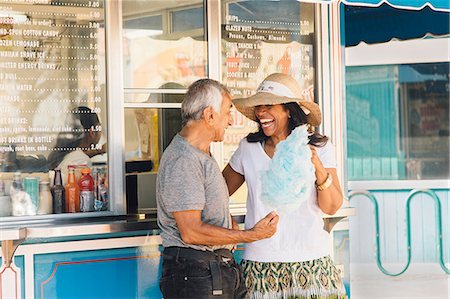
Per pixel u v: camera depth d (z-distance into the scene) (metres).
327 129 5.45
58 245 4.54
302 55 5.40
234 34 5.16
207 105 3.87
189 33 5.04
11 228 4.30
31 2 4.60
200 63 5.07
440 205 7.52
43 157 4.63
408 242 7.50
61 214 4.61
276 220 3.85
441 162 7.61
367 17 6.98
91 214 4.68
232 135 5.17
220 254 3.94
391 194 7.52
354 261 7.53
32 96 4.61
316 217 4.14
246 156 4.23
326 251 4.18
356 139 7.54
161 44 4.96
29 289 4.47
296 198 3.81
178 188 3.77
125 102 4.86
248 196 4.24
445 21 6.91
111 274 4.69
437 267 7.53
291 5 5.34
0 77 4.54
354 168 7.54
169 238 3.91
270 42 5.28
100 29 4.77
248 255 4.15
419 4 4.42
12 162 4.56
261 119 4.13
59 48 4.67
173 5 4.98
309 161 3.82
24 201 4.55
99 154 4.75
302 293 4.06
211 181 3.87
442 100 7.61
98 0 4.76
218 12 5.09
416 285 7.29
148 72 4.93
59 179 4.65
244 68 5.20
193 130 3.91
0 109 4.54
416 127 7.59
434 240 7.53
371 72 7.55
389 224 7.51
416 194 7.52
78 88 4.71
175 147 3.86
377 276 7.52
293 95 4.12
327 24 5.45
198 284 3.81
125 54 4.86
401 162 7.58
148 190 4.99
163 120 5.01
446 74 7.59
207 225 3.77
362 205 7.51
